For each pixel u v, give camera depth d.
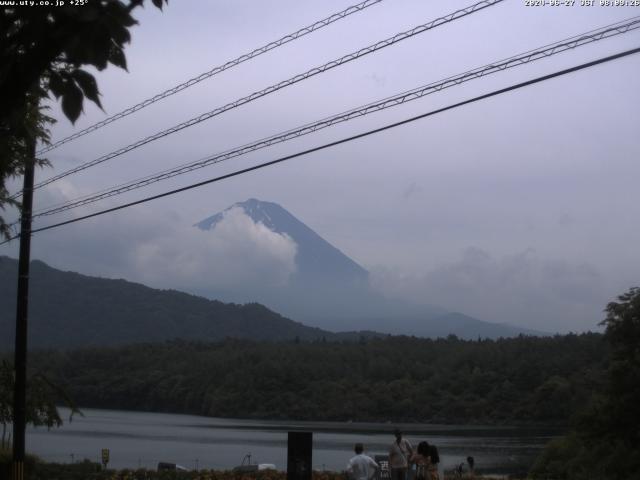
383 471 20.14
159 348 171.38
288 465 16.67
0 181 10.18
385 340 160.75
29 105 10.27
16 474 19.81
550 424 100.88
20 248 20.50
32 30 5.80
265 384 135.88
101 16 5.67
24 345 20.33
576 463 39.66
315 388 132.62
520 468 56.25
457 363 128.62
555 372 109.06
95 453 68.25
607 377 40.09
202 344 182.38
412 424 115.88
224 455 67.56
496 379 117.25
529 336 140.00
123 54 5.85
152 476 26.59
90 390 152.88
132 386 149.88
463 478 28.70
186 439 91.31
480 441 84.56
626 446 37.84
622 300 39.75
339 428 110.00
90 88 5.87
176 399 143.75
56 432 104.19
